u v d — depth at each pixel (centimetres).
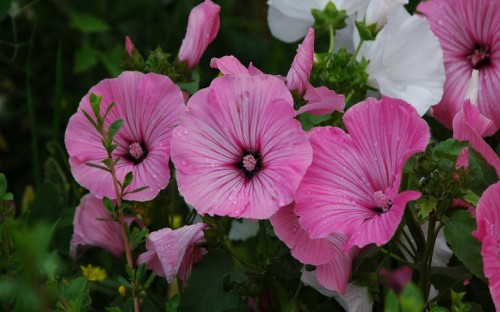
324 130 82
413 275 91
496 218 79
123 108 88
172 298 84
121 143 89
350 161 82
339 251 84
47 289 82
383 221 79
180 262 85
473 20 100
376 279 86
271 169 81
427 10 102
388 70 97
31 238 74
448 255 95
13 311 86
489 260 78
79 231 95
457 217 81
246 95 82
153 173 87
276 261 92
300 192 81
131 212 97
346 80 94
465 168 81
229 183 82
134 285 85
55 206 108
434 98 96
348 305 86
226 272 87
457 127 86
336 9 98
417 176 83
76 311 80
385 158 82
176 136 83
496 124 100
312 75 95
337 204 81
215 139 83
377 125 82
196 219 100
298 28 103
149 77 88
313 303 93
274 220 82
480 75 100
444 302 93
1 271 100
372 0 95
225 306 86
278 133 82
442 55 96
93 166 86
